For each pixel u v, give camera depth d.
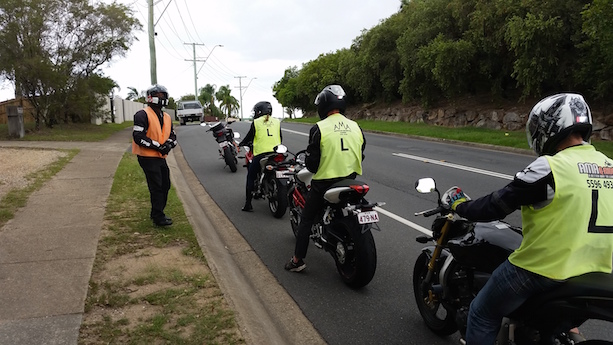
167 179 6.51
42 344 3.52
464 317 3.45
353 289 5.02
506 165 12.40
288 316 4.50
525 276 2.64
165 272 4.89
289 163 7.53
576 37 17.50
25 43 19.69
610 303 2.37
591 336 4.02
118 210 7.16
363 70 31.83
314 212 5.21
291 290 5.02
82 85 22.05
